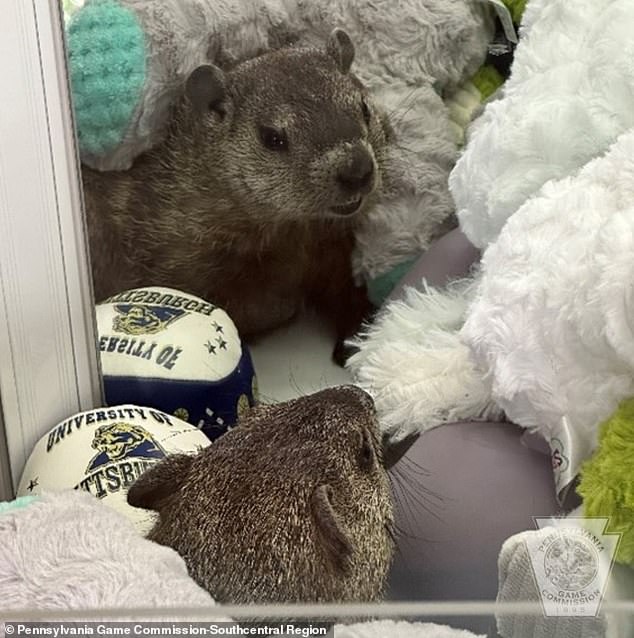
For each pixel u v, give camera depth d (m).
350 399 0.53
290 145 0.74
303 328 0.77
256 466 0.49
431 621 0.37
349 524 0.48
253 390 0.70
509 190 0.62
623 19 0.63
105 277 0.74
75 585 0.39
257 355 0.74
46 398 0.62
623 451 0.47
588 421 0.50
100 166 0.76
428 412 0.61
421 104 0.82
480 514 0.52
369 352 0.69
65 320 0.62
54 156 0.58
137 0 0.74
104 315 0.70
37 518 0.44
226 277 0.77
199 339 0.69
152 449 0.59
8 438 0.61
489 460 0.55
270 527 0.46
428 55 0.82
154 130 0.77
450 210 0.79
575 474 0.50
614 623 0.38
